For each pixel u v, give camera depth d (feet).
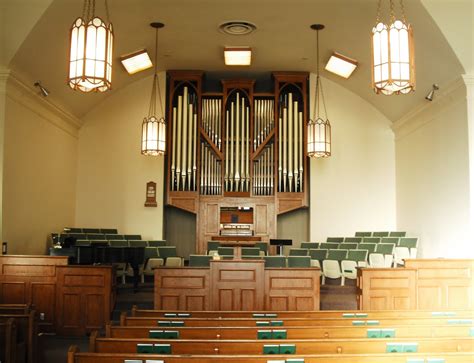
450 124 35.78
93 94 45.19
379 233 45.34
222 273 26.71
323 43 40.63
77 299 27.48
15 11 30.40
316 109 48.93
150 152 37.65
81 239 40.81
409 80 19.49
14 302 27.50
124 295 31.76
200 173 47.55
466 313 20.18
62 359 23.25
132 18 35.91
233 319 17.75
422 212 41.47
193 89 48.75
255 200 47.32
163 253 36.73
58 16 31.40
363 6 32.83
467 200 32.94
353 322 18.03
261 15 36.11
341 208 48.34
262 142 47.88
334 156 48.75
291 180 47.52
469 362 12.95
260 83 51.67
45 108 39.11
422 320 18.35
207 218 47.03
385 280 26.25
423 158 41.27
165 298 26.66
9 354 17.67
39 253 38.22
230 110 48.21
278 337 15.92
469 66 31.71
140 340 14.19
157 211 47.57
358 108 49.16
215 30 38.83
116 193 47.60
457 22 30.14
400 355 12.88
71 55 18.99
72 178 46.29
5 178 32.42
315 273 26.81
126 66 43.50
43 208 39.14
